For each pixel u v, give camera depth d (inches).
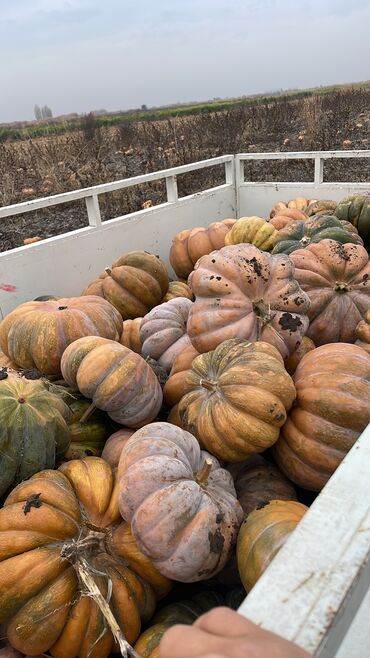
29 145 754.2
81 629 81.2
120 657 88.8
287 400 100.1
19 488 91.7
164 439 93.5
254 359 104.3
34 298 191.5
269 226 208.1
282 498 105.3
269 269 124.9
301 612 32.4
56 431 104.7
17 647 81.8
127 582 87.1
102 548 89.3
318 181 268.8
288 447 104.7
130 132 805.2
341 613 32.6
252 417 97.9
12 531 83.6
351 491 39.8
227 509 90.0
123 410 114.7
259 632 27.1
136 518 84.2
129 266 182.4
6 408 99.7
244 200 291.4
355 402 98.2
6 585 79.2
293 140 686.5
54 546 84.6
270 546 80.6
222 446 100.7
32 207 187.2
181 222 253.4
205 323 122.3
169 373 144.7
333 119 713.6
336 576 34.0
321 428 99.6
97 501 93.4
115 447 114.8
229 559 91.0
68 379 122.0
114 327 146.6
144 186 476.1
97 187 206.2
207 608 93.3
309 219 202.1
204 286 123.3
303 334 124.6
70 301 149.5
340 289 136.0
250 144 677.9
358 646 40.5
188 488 85.9
